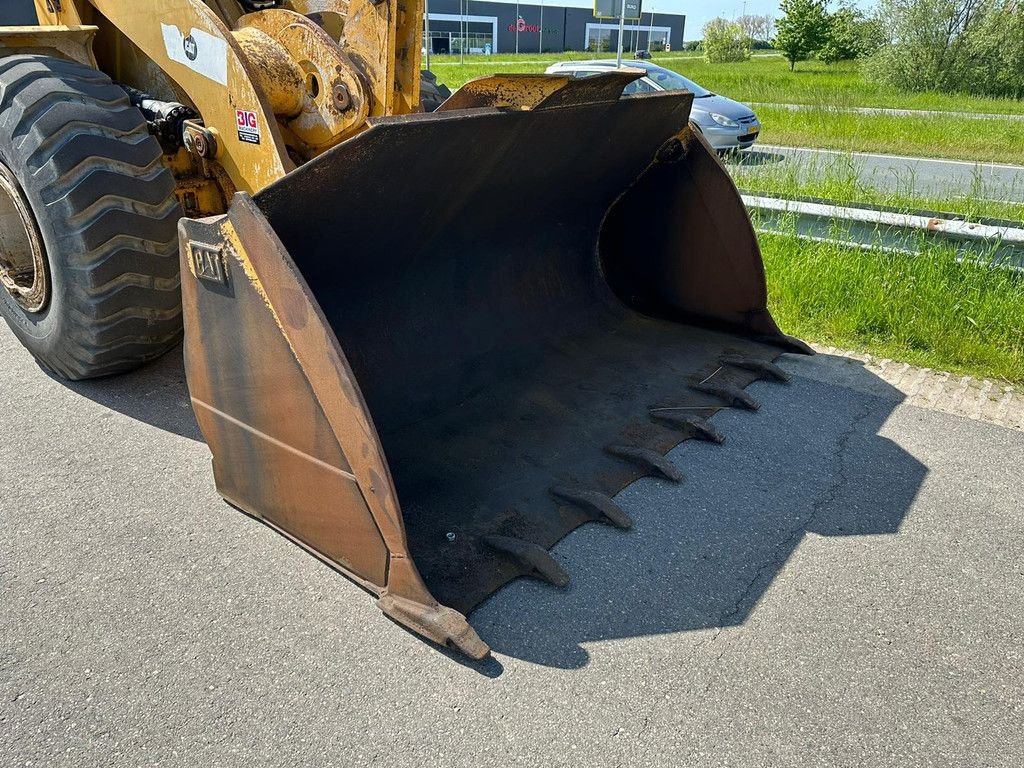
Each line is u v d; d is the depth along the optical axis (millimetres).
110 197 3162
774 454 3180
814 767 1904
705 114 10398
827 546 2670
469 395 3355
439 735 1983
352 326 3146
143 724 2018
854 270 4590
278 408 2389
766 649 2250
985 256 4344
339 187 2445
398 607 2275
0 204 3705
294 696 2096
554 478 2914
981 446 3262
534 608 2379
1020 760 1925
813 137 11492
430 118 2408
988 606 2416
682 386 3590
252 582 2496
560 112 2855
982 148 10539
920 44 19484
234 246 2271
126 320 3418
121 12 3434
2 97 3225
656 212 4008
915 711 2061
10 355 4133
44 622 2342
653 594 2445
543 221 3777
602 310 4129
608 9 11727
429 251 3301
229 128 3080
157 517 2809
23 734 1986
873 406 3562
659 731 1994
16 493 2941
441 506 2727
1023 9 18516
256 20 3281
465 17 53969
